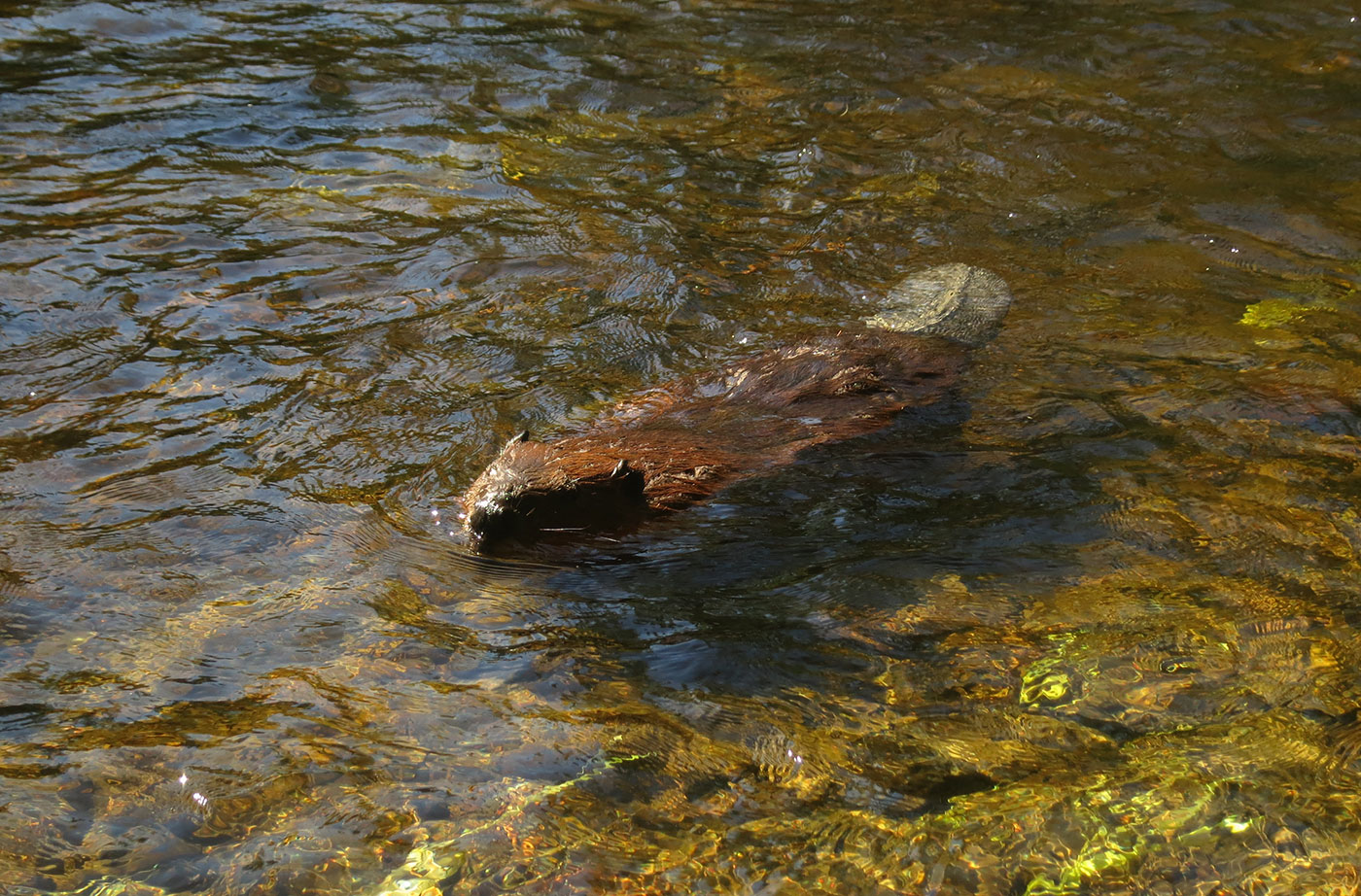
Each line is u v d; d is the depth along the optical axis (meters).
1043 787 3.59
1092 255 7.68
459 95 10.14
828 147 9.25
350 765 3.63
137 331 6.48
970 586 4.62
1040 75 10.61
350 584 4.56
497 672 4.11
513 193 8.45
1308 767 3.65
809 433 5.64
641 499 5.00
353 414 5.78
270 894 3.15
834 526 5.04
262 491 5.14
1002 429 5.78
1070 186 8.64
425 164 8.87
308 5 12.14
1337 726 3.82
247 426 5.64
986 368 6.34
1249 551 4.79
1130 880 3.25
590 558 4.86
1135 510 5.09
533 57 10.97
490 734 3.79
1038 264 7.55
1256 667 4.11
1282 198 8.43
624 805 3.52
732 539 4.96
